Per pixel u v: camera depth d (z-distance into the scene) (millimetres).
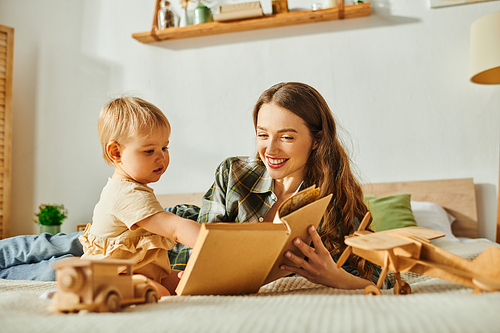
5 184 2637
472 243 1502
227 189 1081
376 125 2326
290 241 632
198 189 2545
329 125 952
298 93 903
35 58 2857
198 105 2594
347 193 932
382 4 2363
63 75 2814
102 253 781
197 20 2549
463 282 510
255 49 2531
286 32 2490
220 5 2605
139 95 2674
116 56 2748
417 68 2303
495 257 495
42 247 1473
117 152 853
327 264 657
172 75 2648
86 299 441
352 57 2389
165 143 887
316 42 2445
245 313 402
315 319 360
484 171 2184
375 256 586
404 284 586
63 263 452
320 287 728
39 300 566
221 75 2576
